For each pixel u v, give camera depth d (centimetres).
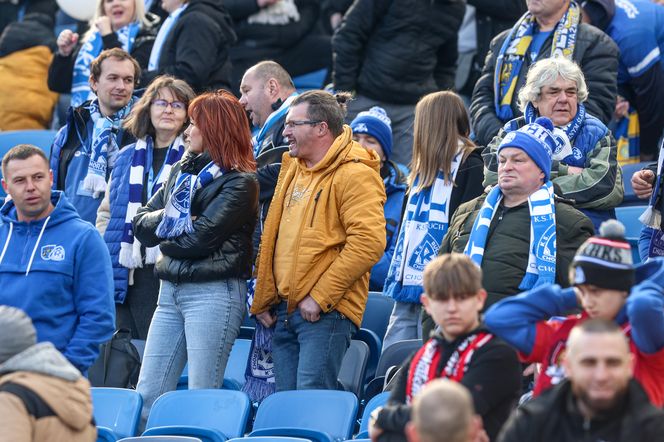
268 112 2614
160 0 3450
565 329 1530
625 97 3033
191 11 3081
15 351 1631
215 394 2117
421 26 3159
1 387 1603
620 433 1333
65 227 2236
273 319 2259
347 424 2008
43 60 3753
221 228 2222
